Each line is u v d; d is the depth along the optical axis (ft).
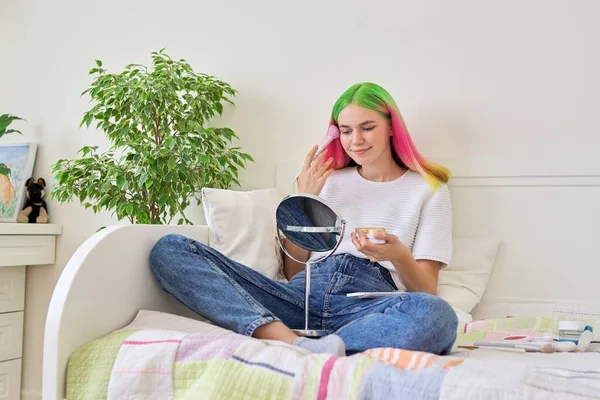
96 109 7.20
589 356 4.27
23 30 8.71
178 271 4.70
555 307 5.93
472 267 6.11
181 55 7.81
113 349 4.09
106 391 3.99
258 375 3.56
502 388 3.06
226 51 7.57
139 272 4.84
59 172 7.10
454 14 6.51
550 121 6.13
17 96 8.70
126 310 4.70
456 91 6.48
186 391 3.77
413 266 5.04
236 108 7.48
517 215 6.16
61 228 8.30
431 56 6.59
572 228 6.00
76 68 8.41
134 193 7.26
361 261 5.48
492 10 6.37
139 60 8.05
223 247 6.03
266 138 7.33
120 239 4.65
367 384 3.29
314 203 4.83
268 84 7.35
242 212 6.16
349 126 5.92
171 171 6.73
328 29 7.08
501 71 6.32
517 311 6.05
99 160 7.21
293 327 5.11
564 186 6.04
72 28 8.45
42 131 8.57
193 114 7.20
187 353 3.86
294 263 6.18
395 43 6.75
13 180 8.46
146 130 7.31
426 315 3.98
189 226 5.70
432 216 5.73
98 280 4.44
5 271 8.05
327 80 7.07
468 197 6.31
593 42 6.03
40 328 8.30
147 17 8.02
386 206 5.88
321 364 3.47
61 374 4.15
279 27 7.32
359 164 6.13
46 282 8.32
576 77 6.07
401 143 5.99
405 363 3.44
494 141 6.31
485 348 4.62
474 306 6.10
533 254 6.10
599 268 5.90
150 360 3.90
